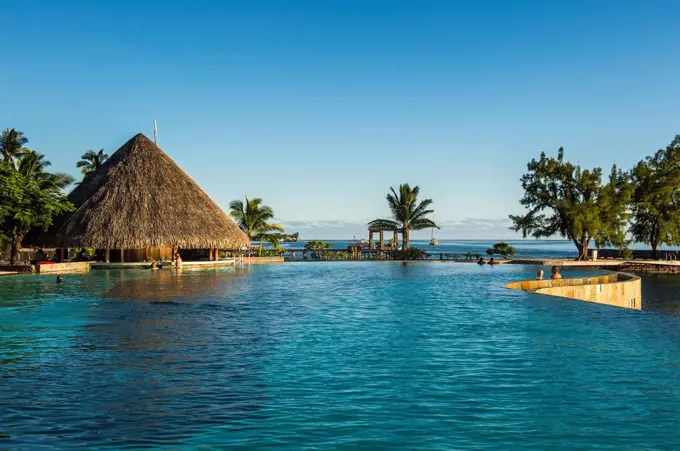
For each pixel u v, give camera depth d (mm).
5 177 39406
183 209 46312
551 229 58844
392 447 6984
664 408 8422
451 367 10906
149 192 45719
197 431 7477
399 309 20078
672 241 58969
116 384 9625
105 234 42625
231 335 14359
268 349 12594
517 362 11320
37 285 29469
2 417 7949
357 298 23844
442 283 32625
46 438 7199
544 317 17922
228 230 48750
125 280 33344
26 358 11578
